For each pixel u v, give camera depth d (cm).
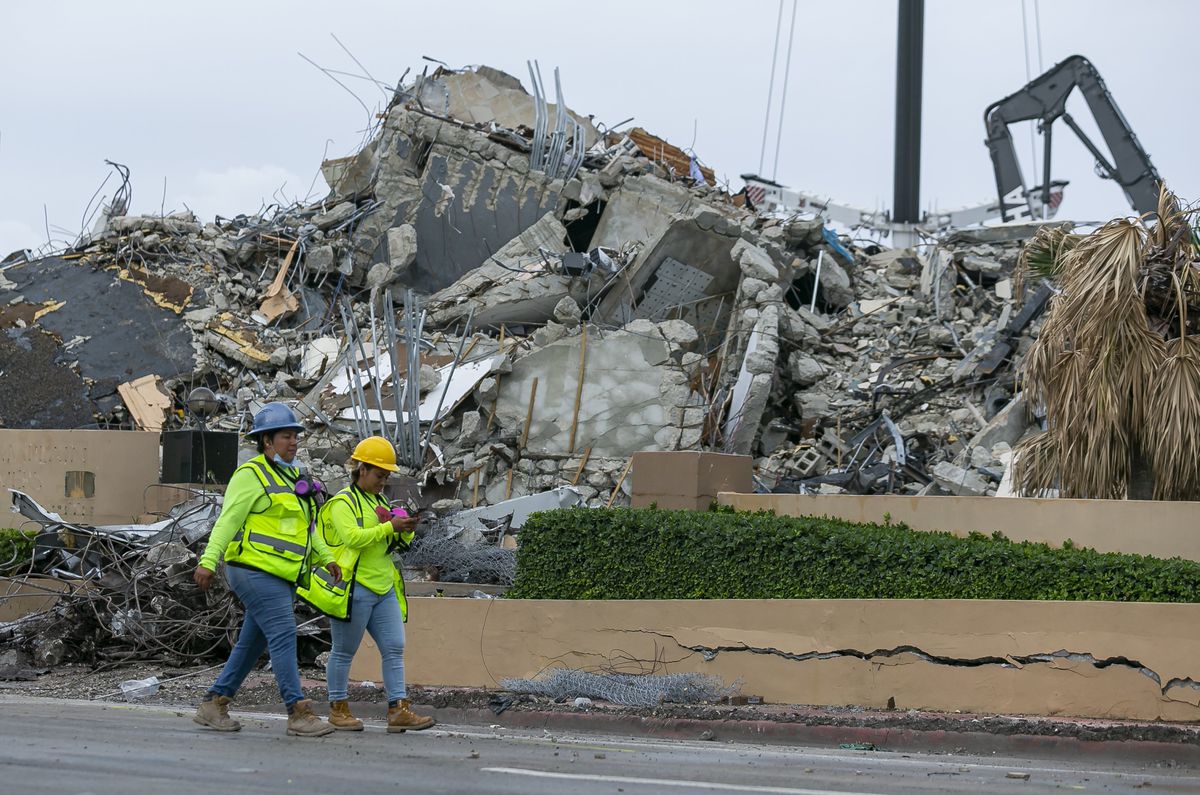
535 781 1759
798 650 2736
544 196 7319
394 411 5641
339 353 6184
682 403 5684
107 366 6231
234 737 2173
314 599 2283
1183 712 2452
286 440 2230
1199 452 3225
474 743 2255
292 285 7000
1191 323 3469
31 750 1923
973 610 2611
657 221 7250
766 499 3441
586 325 5888
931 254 7675
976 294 7262
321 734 2212
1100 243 3394
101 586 3462
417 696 2883
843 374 6769
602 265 6644
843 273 7544
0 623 3625
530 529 3203
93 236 7169
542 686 2856
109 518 4450
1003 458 5556
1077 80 8550
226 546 2188
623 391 5722
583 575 3106
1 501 4503
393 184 7438
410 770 1833
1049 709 2531
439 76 8256
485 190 7381
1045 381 3506
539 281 6712
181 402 6084
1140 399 3319
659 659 2856
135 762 1827
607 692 2772
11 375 6178
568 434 5675
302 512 2230
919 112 9369
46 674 3291
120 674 3275
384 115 7800
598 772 1892
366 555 2341
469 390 5603
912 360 6762
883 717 2525
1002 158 8819
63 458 4519
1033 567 2688
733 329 6481
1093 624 2528
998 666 2577
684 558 2997
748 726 2544
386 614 2375
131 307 6550
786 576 2884
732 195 8112
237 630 3334
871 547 2812
